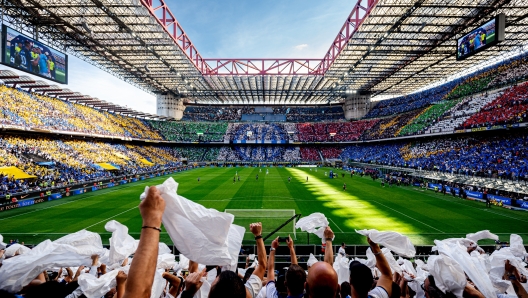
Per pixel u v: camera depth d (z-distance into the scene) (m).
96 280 3.69
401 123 66.62
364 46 41.12
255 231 3.95
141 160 58.22
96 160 45.62
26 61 28.61
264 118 97.06
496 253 4.84
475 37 26.17
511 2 28.91
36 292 3.01
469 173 35.84
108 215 22.39
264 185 38.34
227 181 42.72
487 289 3.24
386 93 79.56
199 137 81.31
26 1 28.83
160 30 36.31
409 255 4.02
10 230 18.53
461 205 25.97
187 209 2.46
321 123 87.88
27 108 41.72
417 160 50.88
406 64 49.28
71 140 48.50
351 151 79.00
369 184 39.66
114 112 68.12
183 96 81.94
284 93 76.12
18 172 30.06
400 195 30.97
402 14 31.45
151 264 1.57
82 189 32.97
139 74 56.75
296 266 2.84
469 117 46.56
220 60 58.28
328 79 60.56
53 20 32.69
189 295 2.34
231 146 86.00
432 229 18.56
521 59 49.28
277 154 82.75
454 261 3.40
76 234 3.72
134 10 31.33
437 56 45.62
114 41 39.34
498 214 22.58
